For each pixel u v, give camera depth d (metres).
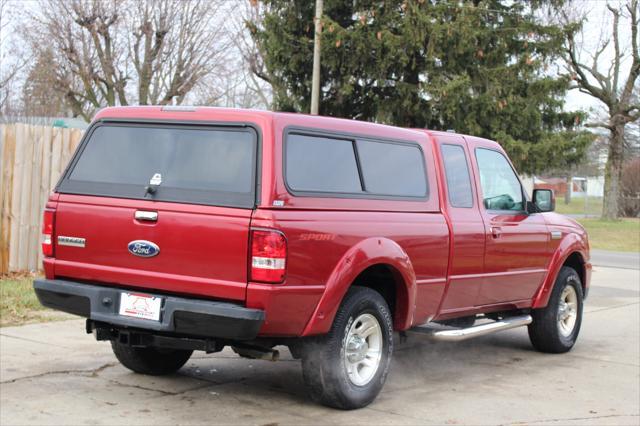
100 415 5.49
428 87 20.58
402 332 6.68
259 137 5.34
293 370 7.11
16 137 10.93
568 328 8.62
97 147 5.95
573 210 53.34
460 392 6.64
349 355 5.83
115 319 5.51
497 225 7.40
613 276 16.98
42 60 28.95
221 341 5.61
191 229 5.32
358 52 21.05
